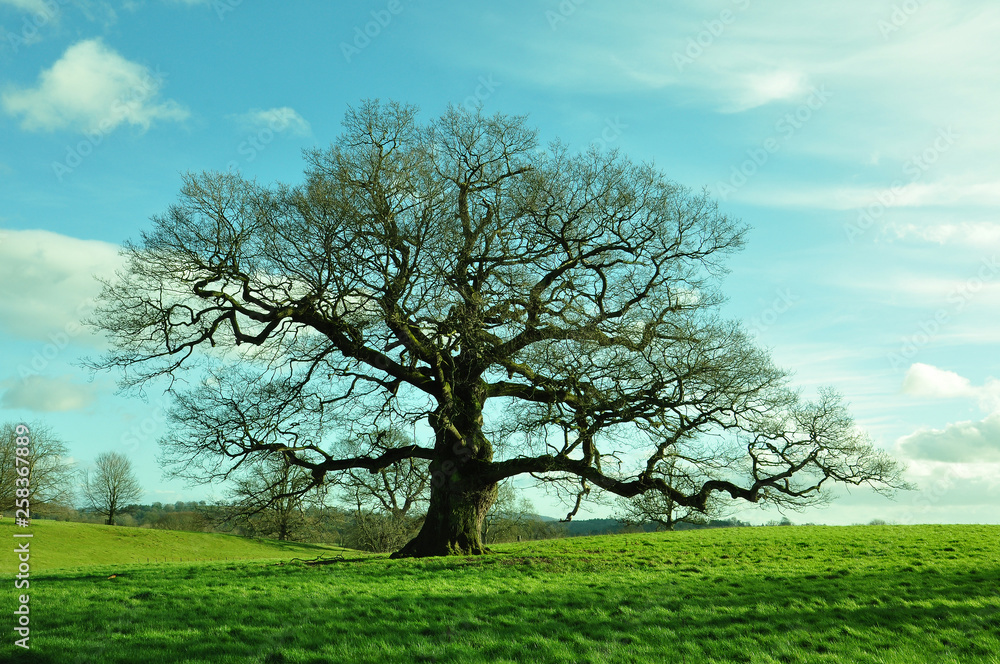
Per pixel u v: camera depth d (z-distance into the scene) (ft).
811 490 69.00
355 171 69.00
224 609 45.50
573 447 68.59
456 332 68.59
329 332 69.00
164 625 40.22
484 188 76.64
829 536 107.14
